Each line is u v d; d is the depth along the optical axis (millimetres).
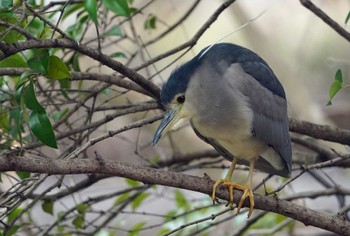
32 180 7469
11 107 8250
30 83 6809
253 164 8516
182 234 10508
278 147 8586
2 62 7680
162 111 10102
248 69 8547
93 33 14898
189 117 8344
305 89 16359
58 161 6484
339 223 7461
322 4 18125
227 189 7781
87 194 14016
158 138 8086
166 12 17781
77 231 9688
